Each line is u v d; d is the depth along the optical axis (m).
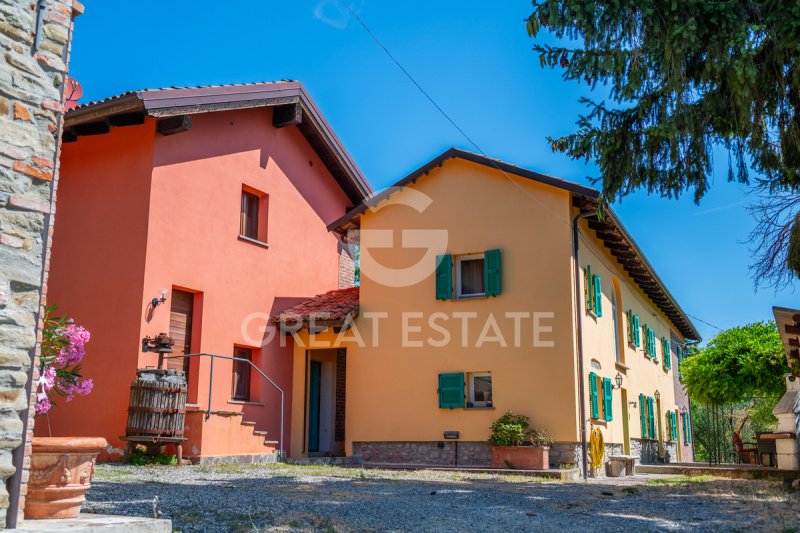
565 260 13.59
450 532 6.23
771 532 6.56
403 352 14.79
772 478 13.70
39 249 4.78
